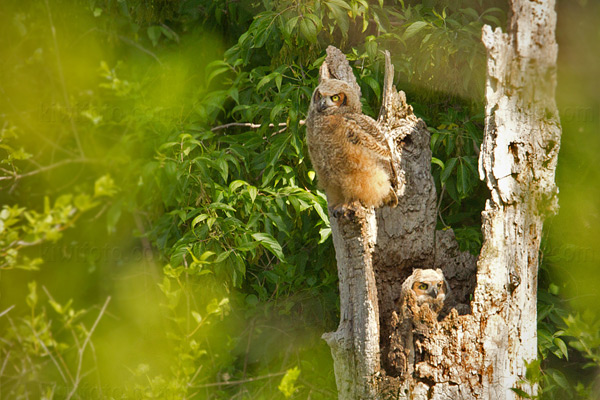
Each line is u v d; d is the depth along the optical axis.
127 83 11.34
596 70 11.27
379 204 8.54
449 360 7.74
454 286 9.23
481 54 10.08
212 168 10.44
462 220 11.54
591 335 8.16
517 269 7.82
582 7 11.44
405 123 8.88
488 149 7.78
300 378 11.41
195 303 10.57
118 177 12.19
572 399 10.69
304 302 11.81
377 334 8.04
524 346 7.91
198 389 11.02
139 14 12.07
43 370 11.99
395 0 11.77
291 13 10.03
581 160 10.84
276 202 9.97
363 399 8.06
